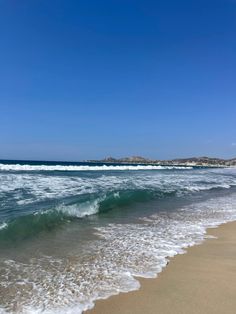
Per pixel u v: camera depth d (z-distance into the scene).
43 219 8.46
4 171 29.19
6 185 16.16
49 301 4.26
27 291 4.55
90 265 5.70
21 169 35.62
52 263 5.74
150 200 14.53
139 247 6.93
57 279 5.02
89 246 6.91
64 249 6.61
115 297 4.42
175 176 31.86
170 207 12.85
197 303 4.27
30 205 10.52
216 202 14.69
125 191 14.51
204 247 7.09
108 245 7.03
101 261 5.94
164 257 6.27
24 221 7.93
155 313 3.98
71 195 13.24
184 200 15.02
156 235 8.09
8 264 5.59
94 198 11.95
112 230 8.50
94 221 9.62
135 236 7.91
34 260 5.86
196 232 8.56
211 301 4.33
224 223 9.93
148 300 4.34
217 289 4.75
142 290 4.67
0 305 4.11
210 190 19.84
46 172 30.45
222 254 6.59
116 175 29.58
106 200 11.96
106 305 4.18
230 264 5.96
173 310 4.06
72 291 4.59
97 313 3.98
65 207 9.62
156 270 5.52
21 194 13.07
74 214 10.00
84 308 4.09
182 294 4.55
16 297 4.35
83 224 9.10
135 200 14.09
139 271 5.46
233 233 8.59
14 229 7.44
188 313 3.99
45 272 5.29
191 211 12.07
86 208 10.69
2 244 6.66
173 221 10.03
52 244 6.93
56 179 21.58
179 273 5.41
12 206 10.25
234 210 12.53
